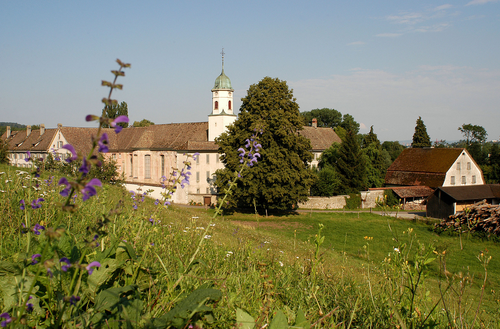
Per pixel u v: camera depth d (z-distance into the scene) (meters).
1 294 2.79
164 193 4.30
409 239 4.23
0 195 5.92
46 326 2.61
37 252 2.92
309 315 4.20
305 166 43.00
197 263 4.21
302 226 36.94
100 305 2.69
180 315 2.72
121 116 1.68
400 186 64.19
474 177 61.78
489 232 24.19
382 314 4.14
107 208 5.93
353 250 21.56
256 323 3.25
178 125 63.59
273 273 6.19
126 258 3.38
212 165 55.91
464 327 3.72
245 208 47.06
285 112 40.16
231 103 59.59
